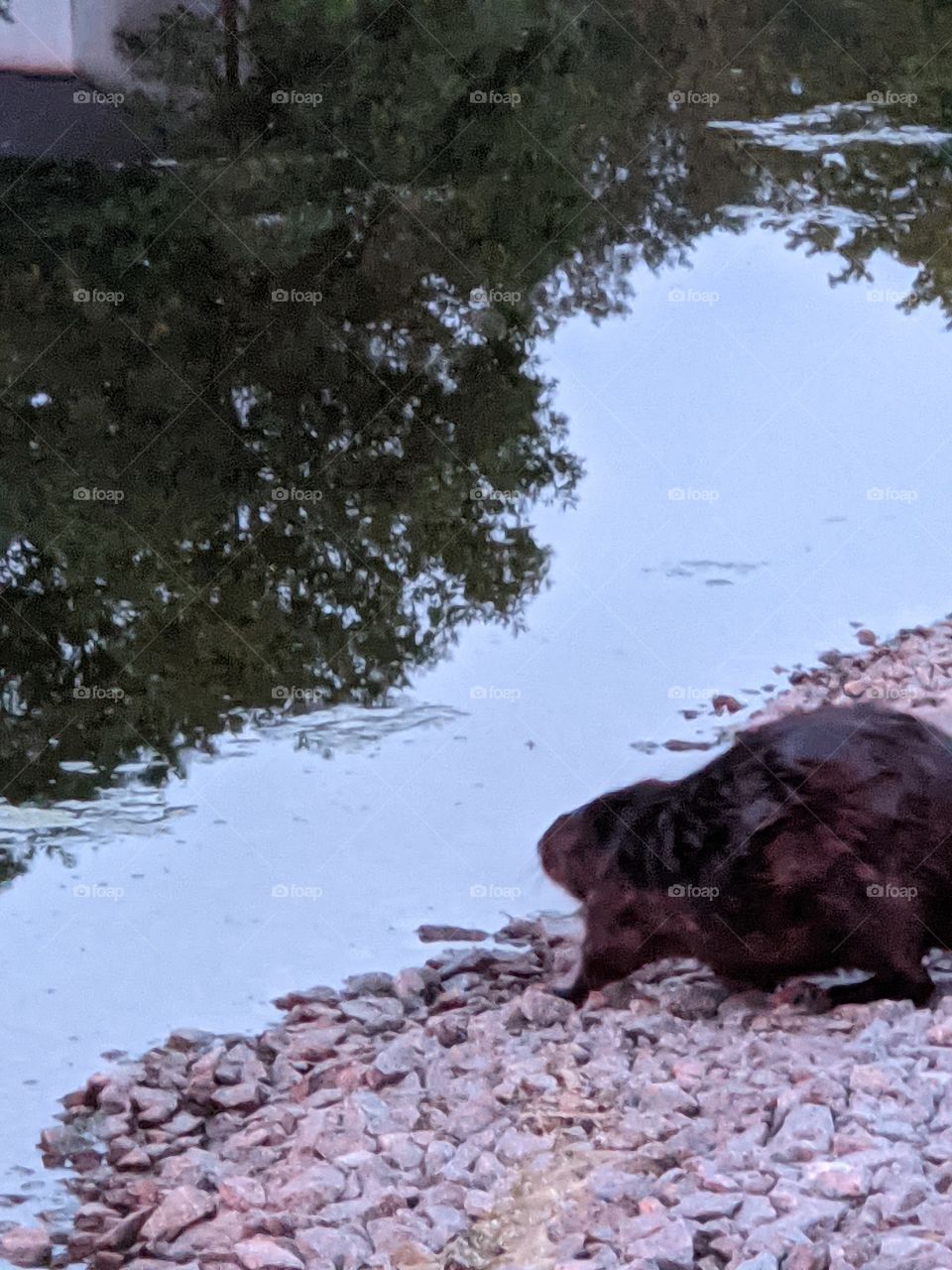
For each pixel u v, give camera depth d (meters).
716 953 2.58
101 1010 2.60
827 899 2.54
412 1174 2.21
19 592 3.80
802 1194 2.08
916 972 2.54
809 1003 2.53
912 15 8.48
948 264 5.64
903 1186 2.07
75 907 2.82
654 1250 2.02
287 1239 2.10
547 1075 2.37
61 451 4.57
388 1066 2.42
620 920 2.62
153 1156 2.31
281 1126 2.34
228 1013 2.60
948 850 2.55
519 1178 2.18
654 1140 2.23
